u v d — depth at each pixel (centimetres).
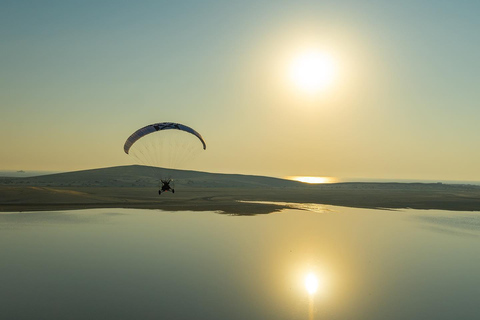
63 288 1998
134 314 1667
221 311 1727
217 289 2038
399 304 1872
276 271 2417
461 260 2812
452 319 1698
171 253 2827
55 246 2986
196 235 3569
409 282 2241
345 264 2631
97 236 3425
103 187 13100
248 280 2214
